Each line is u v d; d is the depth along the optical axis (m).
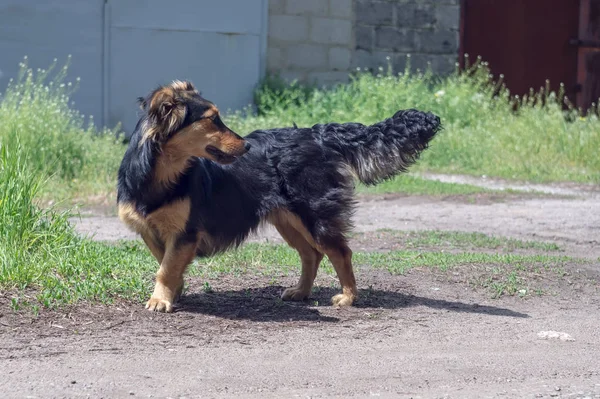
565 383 4.66
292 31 20.11
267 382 4.52
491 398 4.37
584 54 22.12
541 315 6.35
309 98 19.64
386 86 19.34
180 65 18.89
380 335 5.59
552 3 21.98
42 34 17.45
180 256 5.83
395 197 13.23
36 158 12.38
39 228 7.07
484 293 7.02
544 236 10.44
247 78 19.61
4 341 5.01
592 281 7.57
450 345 5.41
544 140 17.41
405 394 4.40
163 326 5.51
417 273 7.69
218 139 5.63
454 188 13.91
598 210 12.27
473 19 21.72
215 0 19.06
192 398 4.22
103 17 17.97
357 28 20.75
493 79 21.97
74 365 4.65
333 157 6.29
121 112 18.39
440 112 19.03
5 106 13.51
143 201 5.70
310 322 5.85
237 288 6.84
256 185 6.12
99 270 6.61
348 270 6.34
